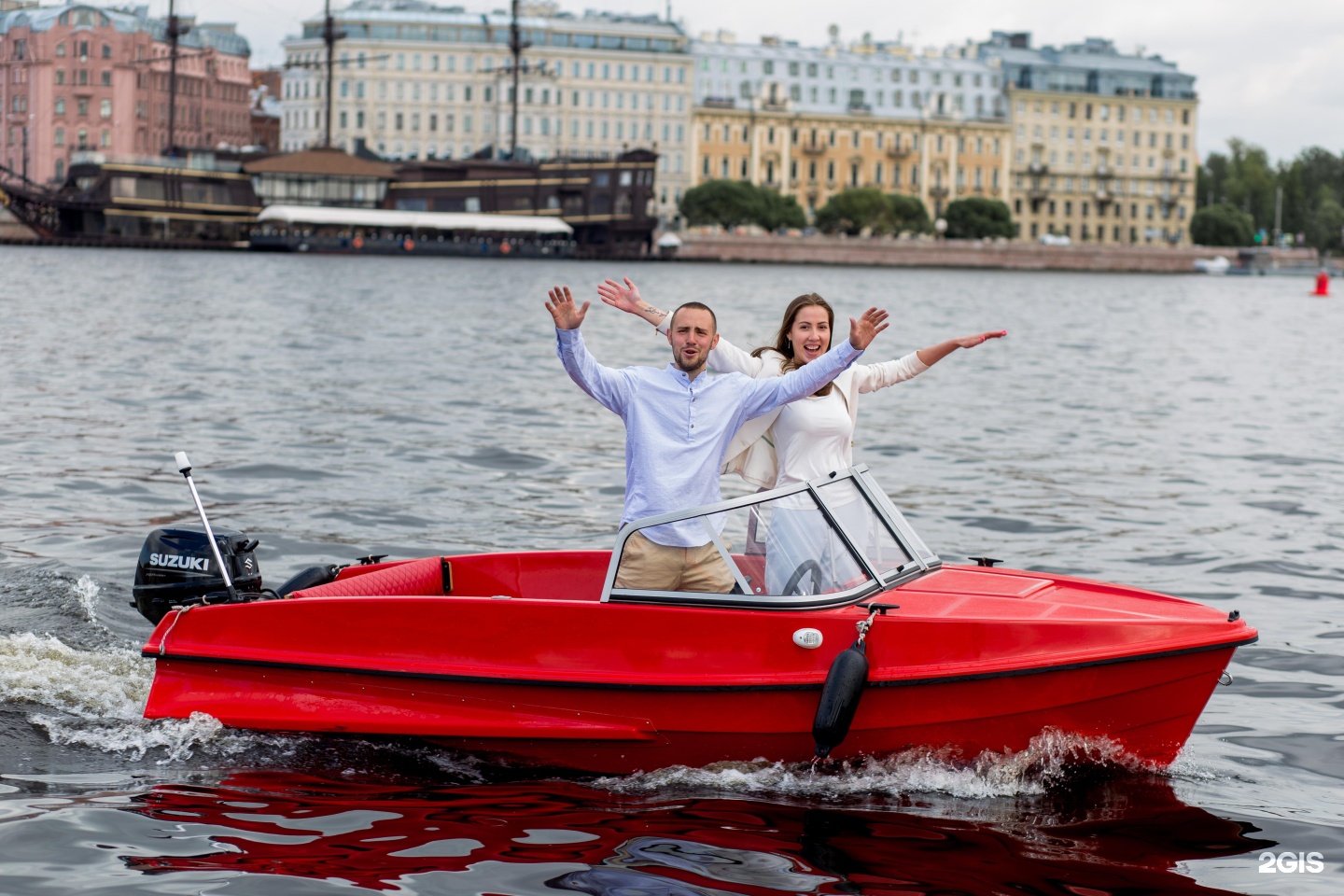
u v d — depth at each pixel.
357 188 107.25
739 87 138.38
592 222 111.69
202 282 59.22
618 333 38.00
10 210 104.50
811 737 6.41
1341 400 25.38
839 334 40.84
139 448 15.66
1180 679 6.45
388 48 129.00
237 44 147.88
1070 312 60.00
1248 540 12.21
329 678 6.74
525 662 6.59
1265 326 52.94
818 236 126.69
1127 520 13.12
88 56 125.75
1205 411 23.03
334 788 6.30
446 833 5.81
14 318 34.88
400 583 7.60
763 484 7.15
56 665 7.79
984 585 7.01
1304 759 6.98
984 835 5.91
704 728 6.47
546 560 7.83
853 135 140.12
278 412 19.19
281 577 10.12
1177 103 152.38
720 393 6.74
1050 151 149.12
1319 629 9.34
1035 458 17.05
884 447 17.59
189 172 102.56
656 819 6.00
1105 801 6.36
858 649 6.32
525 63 123.50
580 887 5.31
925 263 129.25
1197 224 153.12
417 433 17.48
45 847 5.61
